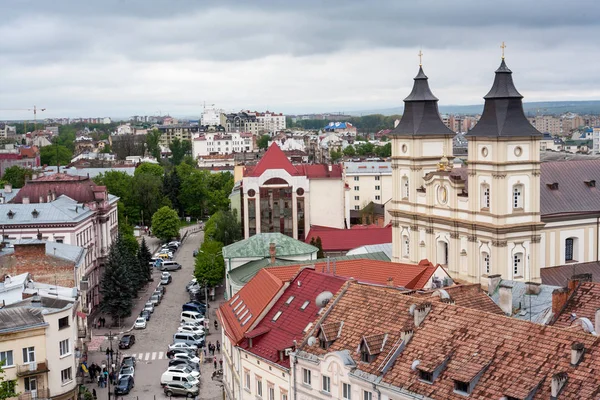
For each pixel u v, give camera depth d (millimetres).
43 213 160750
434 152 134000
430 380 61750
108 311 151500
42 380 94750
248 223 199375
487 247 117688
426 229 129875
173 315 158250
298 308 87625
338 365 69500
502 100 115812
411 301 70938
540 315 79562
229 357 99500
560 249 126812
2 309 95438
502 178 114375
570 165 133125
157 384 116625
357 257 140500
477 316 64250
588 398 52438
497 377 58188
